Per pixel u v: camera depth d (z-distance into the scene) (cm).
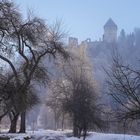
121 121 948
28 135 4153
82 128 3872
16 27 3475
